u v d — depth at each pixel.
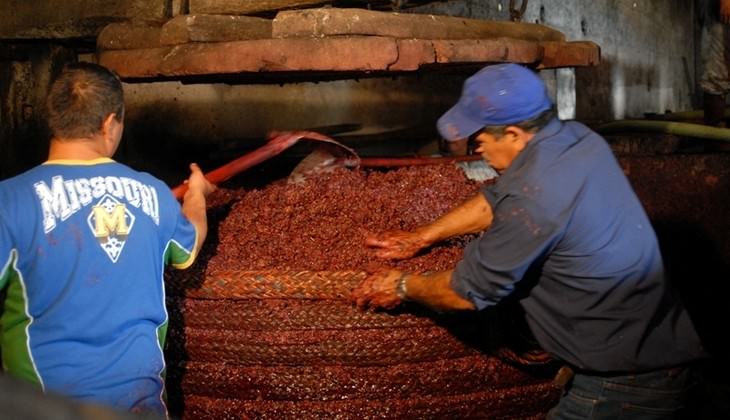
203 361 3.07
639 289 2.36
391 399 3.02
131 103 4.82
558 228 2.27
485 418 3.12
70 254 2.29
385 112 6.03
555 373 3.15
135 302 2.38
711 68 6.05
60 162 2.37
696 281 4.45
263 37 3.40
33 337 2.28
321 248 3.02
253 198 3.23
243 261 3.00
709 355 2.51
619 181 2.37
